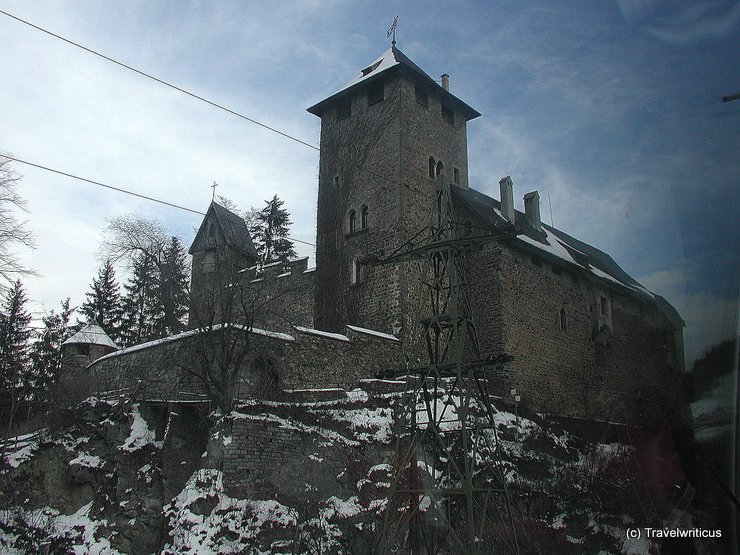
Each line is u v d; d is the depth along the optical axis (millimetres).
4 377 35500
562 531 19656
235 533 19062
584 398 32062
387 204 33750
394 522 17891
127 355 28562
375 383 25859
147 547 20188
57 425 24734
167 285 32344
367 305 32719
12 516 21484
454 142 38094
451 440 22422
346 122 37312
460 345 16578
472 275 33594
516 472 22812
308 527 19484
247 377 24344
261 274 32625
